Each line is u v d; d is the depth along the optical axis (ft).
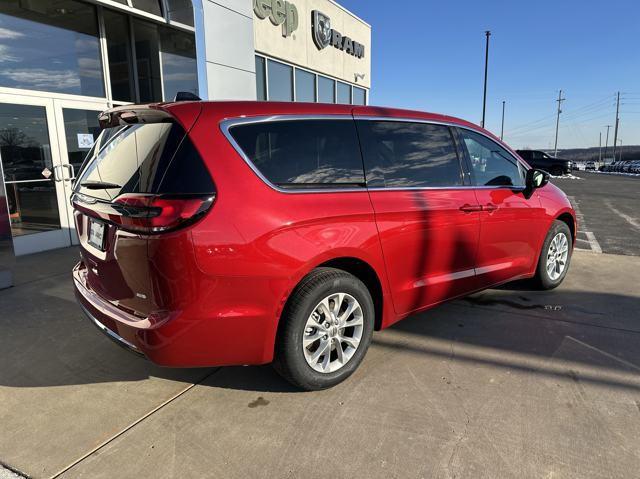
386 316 10.35
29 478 6.91
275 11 35.12
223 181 7.70
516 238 13.46
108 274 8.32
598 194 57.67
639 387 9.43
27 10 20.99
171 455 7.42
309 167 8.95
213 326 7.70
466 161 12.17
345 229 9.00
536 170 13.56
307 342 8.82
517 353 10.93
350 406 8.76
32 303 14.20
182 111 7.91
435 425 8.16
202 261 7.38
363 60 51.98
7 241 15.52
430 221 10.72
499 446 7.60
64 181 22.76
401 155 10.67
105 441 7.77
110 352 11.03
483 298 14.92
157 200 7.24
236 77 29.71
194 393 9.27
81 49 23.35
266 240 7.92
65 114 22.77
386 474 6.98
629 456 7.36
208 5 27.04
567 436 7.85
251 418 8.39
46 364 10.44
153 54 27.09
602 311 13.70
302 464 7.20
